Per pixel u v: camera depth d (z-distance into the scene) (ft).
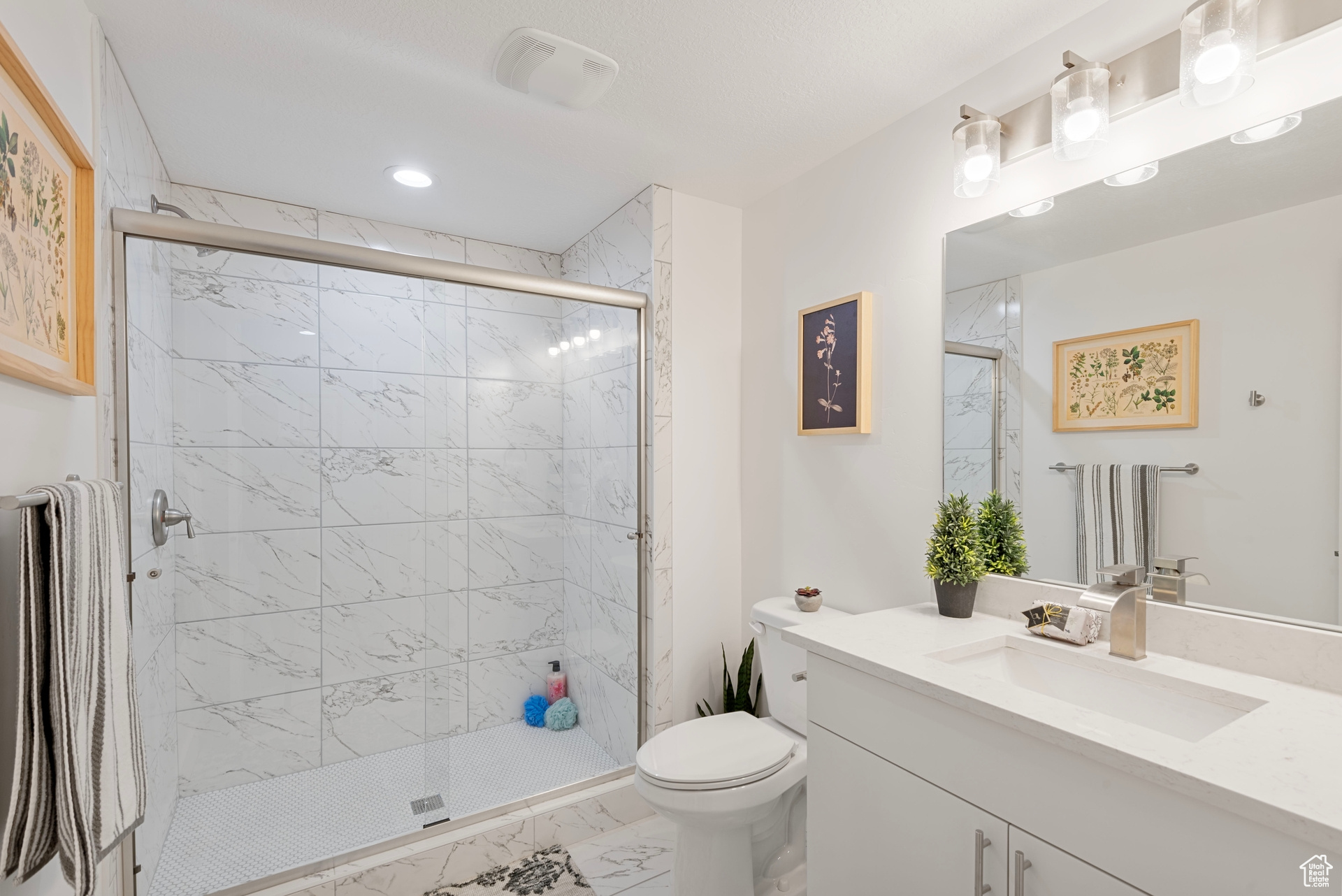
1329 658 3.58
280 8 4.63
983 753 3.44
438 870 6.40
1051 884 3.10
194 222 5.47
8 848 2.79
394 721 6.95
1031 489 5.11
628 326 8.14
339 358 6.81
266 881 5.84
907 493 6.17
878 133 6.54
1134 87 4.38
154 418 5.65
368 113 6.10
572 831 7.19
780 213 7.86
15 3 3.19
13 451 3.14
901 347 6.24
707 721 6.45
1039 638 4.63
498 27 4.91
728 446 8.43
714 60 5.36
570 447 8.16
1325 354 3.61
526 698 8.09
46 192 3.55
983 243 5.48
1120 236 4.54
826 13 4.79
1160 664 4.06
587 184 7.77
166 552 5.91
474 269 7.06
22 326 3.20
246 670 6.34
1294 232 3.73
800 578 7.49
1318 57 3.64
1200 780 2.54
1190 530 4.17
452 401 7.45
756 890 6.04
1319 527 3.63
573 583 8.28
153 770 5.68
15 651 3.15
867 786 4.20
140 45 4.99
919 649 4.37
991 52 5.27
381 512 7.03
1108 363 4.61
